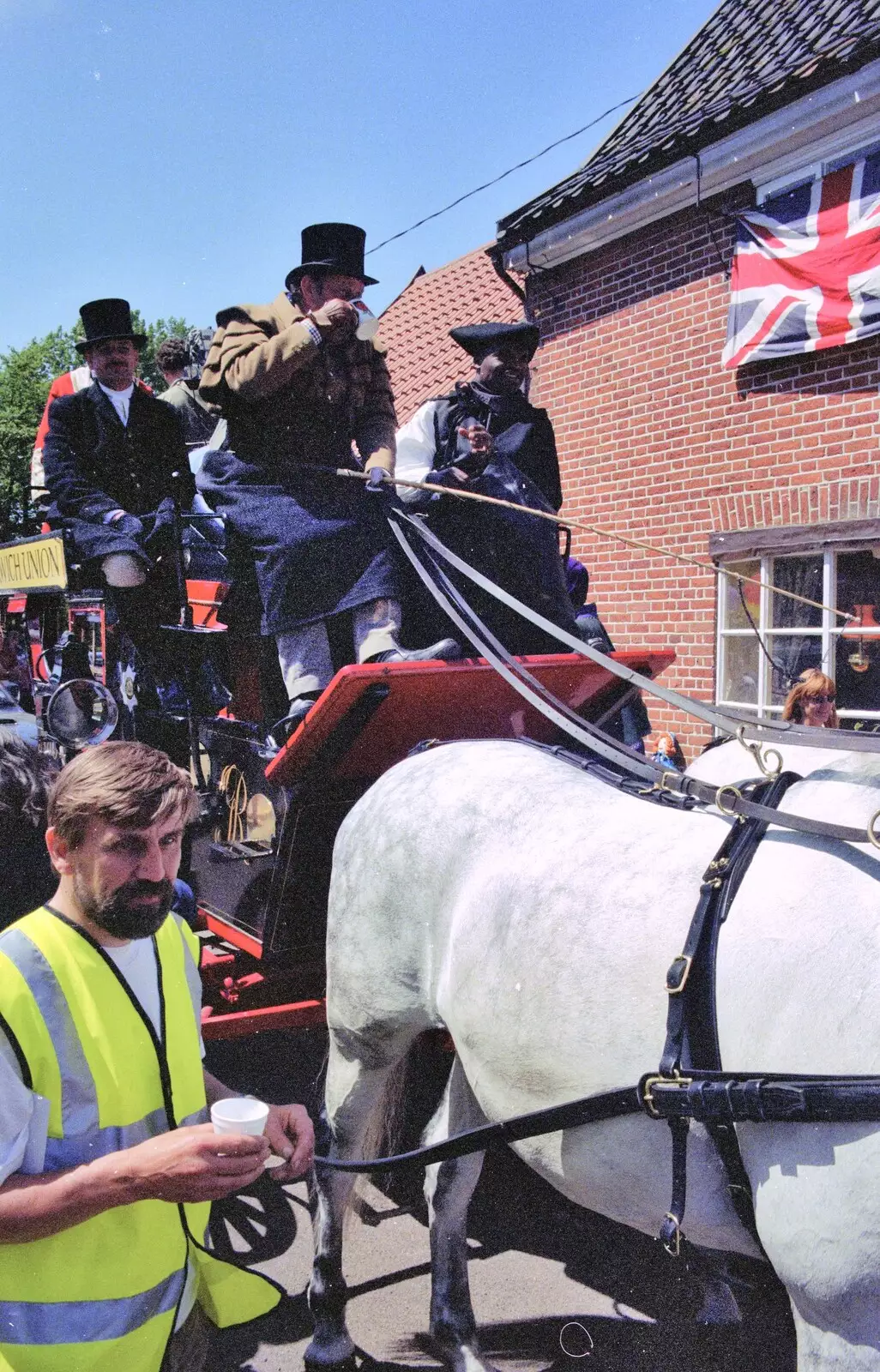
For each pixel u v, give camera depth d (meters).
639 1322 3.10
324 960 3.64
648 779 2.45
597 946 2.07
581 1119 2.00
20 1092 1.65
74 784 1.73
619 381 8.15
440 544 3.34
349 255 4.17
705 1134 1.91
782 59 7.45
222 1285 1.92
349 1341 2.95
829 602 6.70
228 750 3.88
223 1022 3.40
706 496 7.46
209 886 3.97
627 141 8.57
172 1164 1.58
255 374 3.87
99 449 4.90
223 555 4.34
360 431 4.29
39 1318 1.68
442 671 3.11
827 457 6.64
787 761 2.67
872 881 1.84
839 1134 1.69
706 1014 1.87
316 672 3.84
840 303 6.39
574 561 5.91
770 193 6.93
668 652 3.58
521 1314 3.14
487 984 2.28
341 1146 2.96
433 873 2.59
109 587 4.77
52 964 1.73
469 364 12.16
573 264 8.51
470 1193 2.95
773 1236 1.78
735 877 1.97
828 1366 1.74
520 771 2.68
